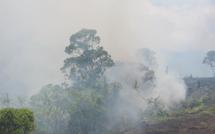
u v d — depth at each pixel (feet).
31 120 199.93
